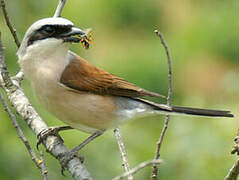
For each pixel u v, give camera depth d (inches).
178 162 421.7
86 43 345.7
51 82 323.6
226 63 655.8
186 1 721.6
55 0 530.9
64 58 331.6
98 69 345.7
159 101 589.9
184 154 420.5
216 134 420.8
